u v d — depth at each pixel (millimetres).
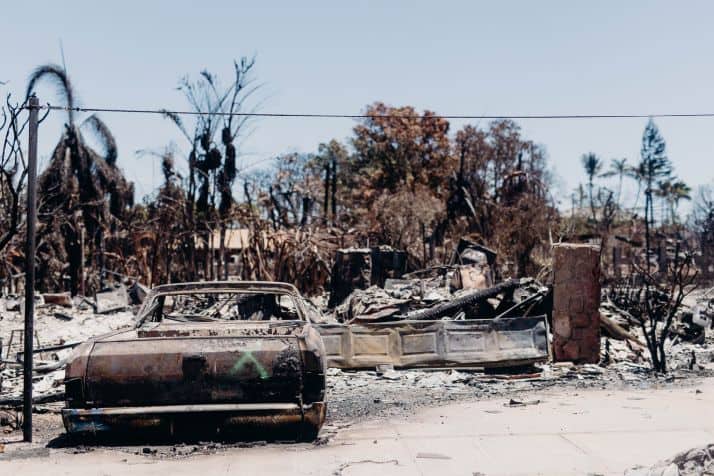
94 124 30047
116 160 31234
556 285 12562
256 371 6582
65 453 6559
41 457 6430
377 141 66688
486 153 61125
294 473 5824
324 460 6203
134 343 6680
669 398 9258
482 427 7559
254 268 26812
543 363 12453
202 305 16094
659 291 18453
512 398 9414
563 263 12594
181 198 29062
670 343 15945
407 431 7418
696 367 12508
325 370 6863
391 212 36969
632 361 13141
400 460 6203
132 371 6547
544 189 34188
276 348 6648
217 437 6930
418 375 11430
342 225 33156
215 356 6590
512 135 62375
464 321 11930
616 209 53781
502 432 7297
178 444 6801
